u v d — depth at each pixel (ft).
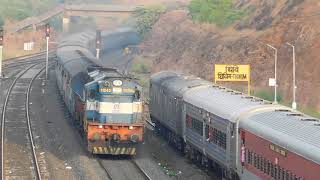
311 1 571.69
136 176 262.88
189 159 303.48
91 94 298.15
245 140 220.84
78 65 402.31
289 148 183.01
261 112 223.10
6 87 591.78
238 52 585.63
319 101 466.70
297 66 514.68
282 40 554.46
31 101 499.92
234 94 269.64
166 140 354.13
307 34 530.68
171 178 260.21
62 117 422.41
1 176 251.19
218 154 250.37
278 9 618.85
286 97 494.18
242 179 225.15
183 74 357.20
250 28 644.69
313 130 181.57
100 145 295.07
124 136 294.66
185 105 299.58
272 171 196.44
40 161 287.89
